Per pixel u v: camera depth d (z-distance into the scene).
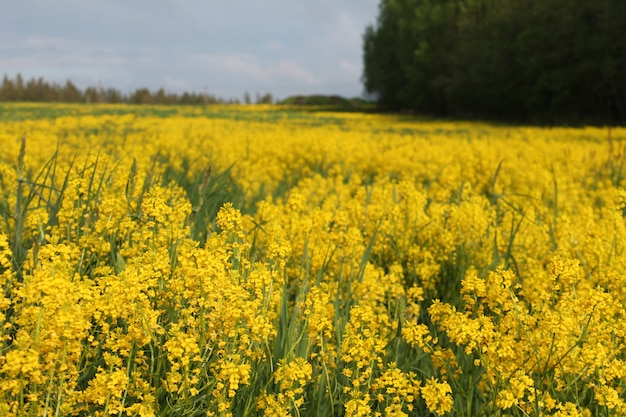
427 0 79.69
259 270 2.70
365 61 95.75
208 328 2.57
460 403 2.79
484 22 65.50
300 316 3.13
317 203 7.38
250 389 2.70
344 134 22.34
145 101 123.19
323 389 2.79
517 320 2.92
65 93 118.44
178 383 2.38
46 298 2.16
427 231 5.45
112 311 2.43
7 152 9.45
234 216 3.09
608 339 2.94
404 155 14.25
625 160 11.38
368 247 4.28
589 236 5.11
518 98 58.78
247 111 72.12
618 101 48.66
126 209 4.14
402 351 3.43
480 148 15.09
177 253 3.32
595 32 49.53
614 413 2.57
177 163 10.35
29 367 1.97
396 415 2.47
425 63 75.25
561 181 9.52
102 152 5.36
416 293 3.85
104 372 2.33
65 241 3.62
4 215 4.65
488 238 5.23
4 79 113.38
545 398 2.59
